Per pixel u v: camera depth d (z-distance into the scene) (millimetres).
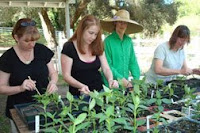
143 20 11609
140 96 1540
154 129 1146
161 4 12102
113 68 2229
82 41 1903
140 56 8578
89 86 1997
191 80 2387
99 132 1124
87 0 8008
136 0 10039
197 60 7395
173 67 2488
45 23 7824
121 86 1748
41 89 1840
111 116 1141
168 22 12383
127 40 2434
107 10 10078
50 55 1973
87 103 1477
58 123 1299
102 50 2059
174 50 2453
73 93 1945
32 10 10102
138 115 1417
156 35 12438
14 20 11633
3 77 1744
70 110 1319
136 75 2486
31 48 1731
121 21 2303
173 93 1836
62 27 11117
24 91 1772
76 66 1948
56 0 6152
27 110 1454
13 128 1757
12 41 14211
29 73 1786
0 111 4195
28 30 1648
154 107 1548
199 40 7758
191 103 1621
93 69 2014
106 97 1363
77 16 8258
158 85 2008
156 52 2453
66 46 1961
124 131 1197
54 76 1965
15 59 1760
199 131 1217
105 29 2527
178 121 1354
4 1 5770
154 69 2453
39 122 1281
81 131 1180
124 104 1428
